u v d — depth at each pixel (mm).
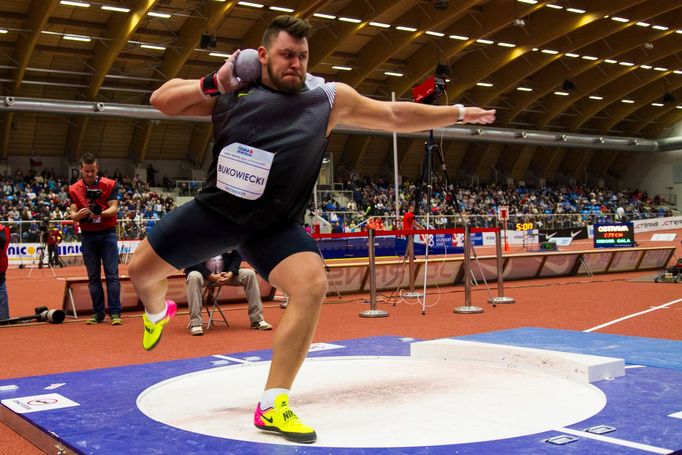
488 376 3469
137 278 2717
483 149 40000
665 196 42531
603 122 40000
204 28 23484
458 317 6973
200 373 3760
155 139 32812
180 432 2447
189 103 2455
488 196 37750
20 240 19797
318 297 2455
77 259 20562
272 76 2428
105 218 6895
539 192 41000
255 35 25812
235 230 2555
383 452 2125
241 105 2459
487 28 25984
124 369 3887
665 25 27344
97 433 2457
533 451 2078
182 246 2592
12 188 27594
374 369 3777
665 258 14805
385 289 10633
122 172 33188
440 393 3084
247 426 2590
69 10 23109
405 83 30953
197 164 33625
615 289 9883
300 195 2553
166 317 3043
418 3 25141
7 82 26719
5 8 22438
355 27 24750
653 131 42719
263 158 2441
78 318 7547
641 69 33812
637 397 2816
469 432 2412
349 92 2623
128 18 22406
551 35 26156
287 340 2426
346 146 37125
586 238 27766
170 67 26531
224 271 6430
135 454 2176
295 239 2529
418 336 5688
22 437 2793
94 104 26094
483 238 25469
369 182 37000
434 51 28875
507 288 10594
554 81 32844
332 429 2512
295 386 3344
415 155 39031
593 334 4750
